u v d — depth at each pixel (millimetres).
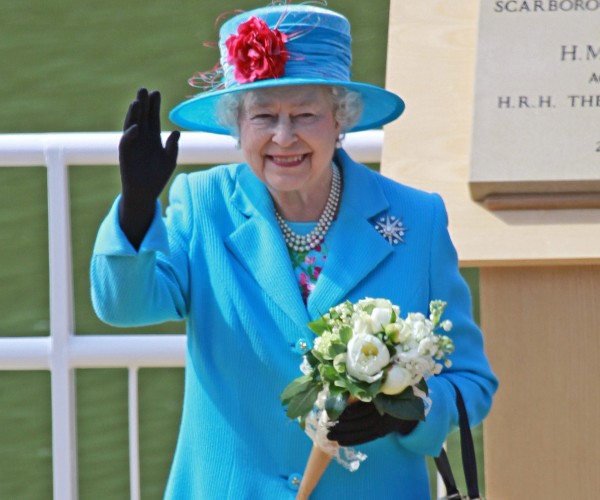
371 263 13312
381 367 11953
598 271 16469
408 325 12102
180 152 16516
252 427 13172
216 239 13484
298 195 13445
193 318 13398
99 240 12586
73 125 35500
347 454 12734
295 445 13086
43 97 36312
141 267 12648
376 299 12484
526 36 16859
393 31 17562
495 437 16375
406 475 13289
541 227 16531
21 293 31328
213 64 36375
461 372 13664
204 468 13242
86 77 36562
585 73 16719
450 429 13289
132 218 12547
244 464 13133
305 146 12906
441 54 17375
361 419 12266
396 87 17281
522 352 16453
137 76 36406
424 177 16859
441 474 13445
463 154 16906
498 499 16297
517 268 16547
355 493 13094
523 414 16375
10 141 16266
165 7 37781
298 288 13258
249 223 13484
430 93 17203
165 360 16312
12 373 29297
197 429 13336
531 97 16750
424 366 12047
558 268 16500
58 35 37469
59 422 16391
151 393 28578
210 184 13828
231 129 13438
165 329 29625
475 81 16844
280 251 13320
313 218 13562
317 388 12328
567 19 16828
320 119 12930
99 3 38188
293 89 12844
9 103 36250
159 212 12680
